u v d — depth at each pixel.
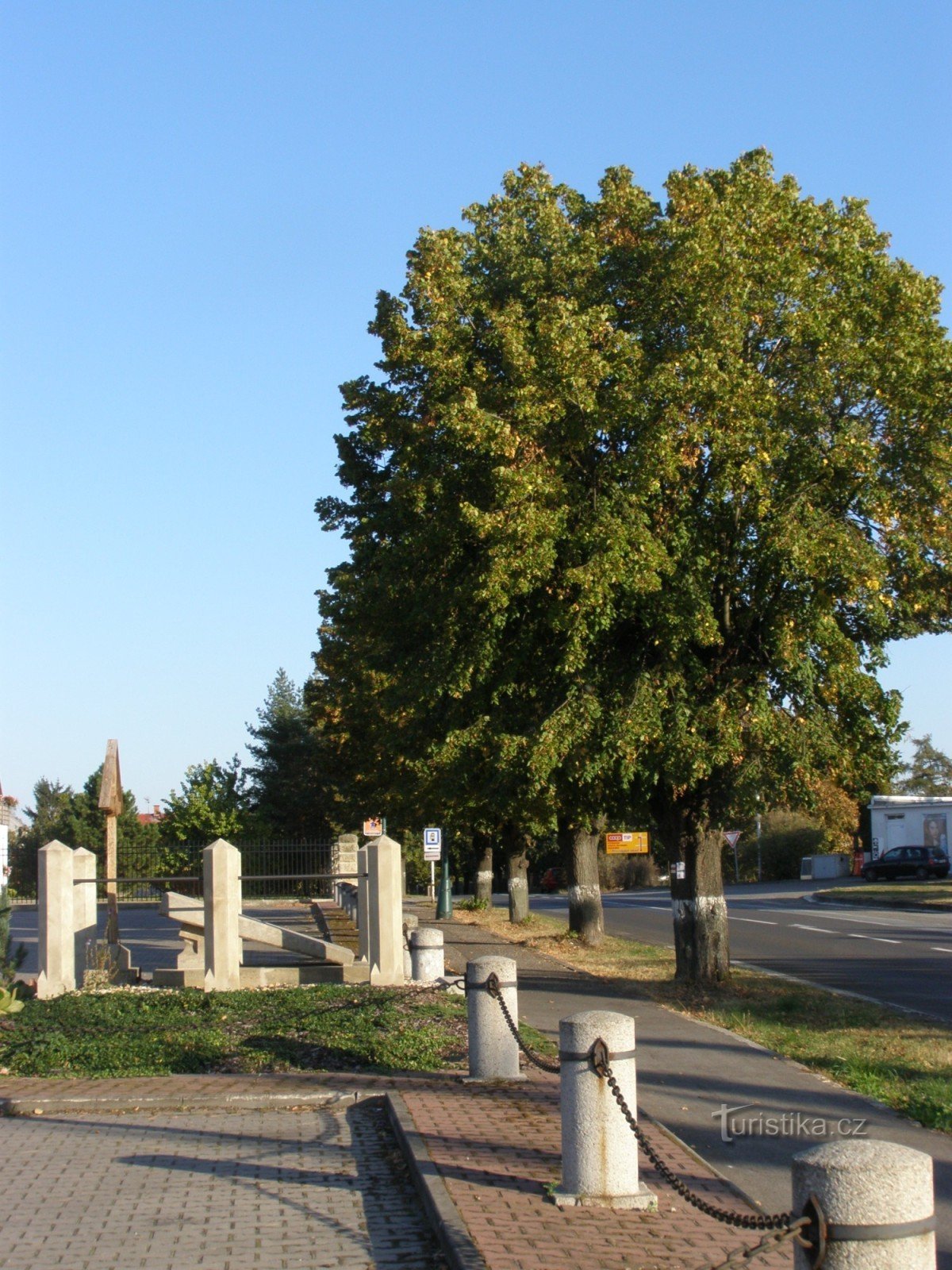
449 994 14.05
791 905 44.56
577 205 17.22
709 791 16.22
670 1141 8.03
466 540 15.38
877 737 14.91
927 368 14.65
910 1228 3.90
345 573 19.78
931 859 57.56
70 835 57.03
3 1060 11.30
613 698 14.93
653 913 41.69
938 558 14.81
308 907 43.38
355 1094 9.44
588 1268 5.50
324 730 38.50
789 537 13.88
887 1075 10.33
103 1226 6.60
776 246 14.95
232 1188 7.26
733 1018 13.60
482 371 15.43
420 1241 6.30
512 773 15.56
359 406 17.45
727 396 14.12
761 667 15.14
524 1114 8.45
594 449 15.24
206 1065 10.95
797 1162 4.08
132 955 23.33
